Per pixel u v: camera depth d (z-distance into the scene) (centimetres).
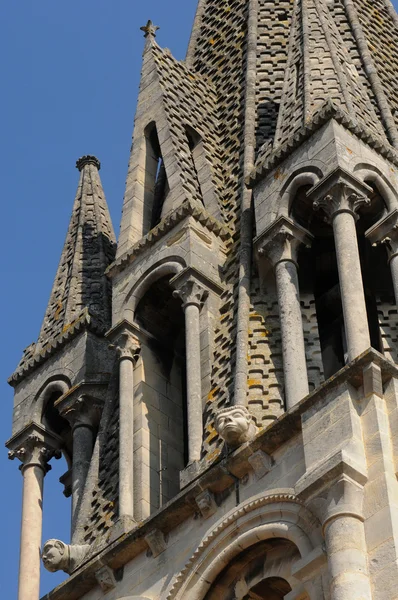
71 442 5944
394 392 4638
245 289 5375
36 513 5750
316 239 5503
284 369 5088
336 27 6059
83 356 5900
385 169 5391
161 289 5644
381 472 4491
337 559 4372
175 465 5344
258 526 4716
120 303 5625
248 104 6200
